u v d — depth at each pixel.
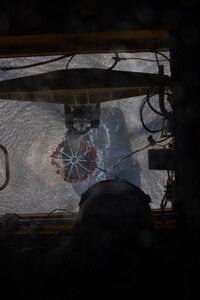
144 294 2.39
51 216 3.66
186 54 2.60
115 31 2.76
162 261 2.55
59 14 2.74
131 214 2.51
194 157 2.60
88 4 2.73
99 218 2.49
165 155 3.30
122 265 2.40
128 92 3.42
